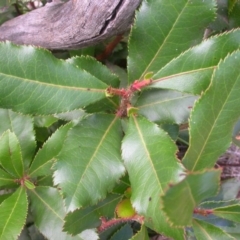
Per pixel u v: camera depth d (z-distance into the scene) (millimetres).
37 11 485
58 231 409
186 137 500
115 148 368
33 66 354
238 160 627
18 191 412
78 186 354
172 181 326
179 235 326
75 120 402
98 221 412
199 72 358
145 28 375
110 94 363
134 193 340
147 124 357
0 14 549
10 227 386
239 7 457
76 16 433
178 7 371
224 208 375
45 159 414
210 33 500
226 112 341
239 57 333
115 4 397
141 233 383
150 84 364
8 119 430
